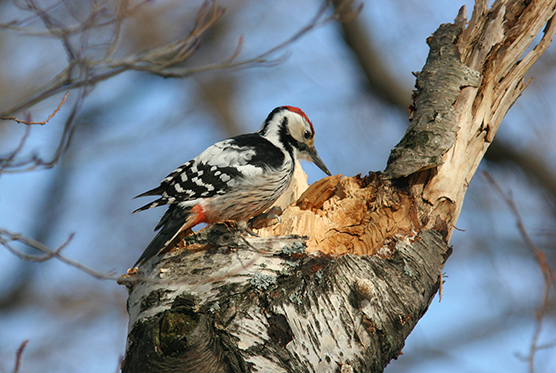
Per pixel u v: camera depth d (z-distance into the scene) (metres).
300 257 7.32
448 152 8.89
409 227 8.31
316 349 6.90
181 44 9.90
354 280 7.39
